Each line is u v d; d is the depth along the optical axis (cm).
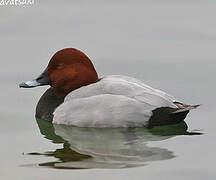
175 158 1102
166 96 1284
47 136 1253
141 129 1265
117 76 1350
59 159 1112
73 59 1348
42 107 1355
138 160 1098
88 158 1119
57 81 1351
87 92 1292
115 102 1257
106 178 1013
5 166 1079
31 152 1157
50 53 1662
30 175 1034
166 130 1273
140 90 1274
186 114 1273
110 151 1152
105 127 1267
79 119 1277
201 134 1230
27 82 1378
